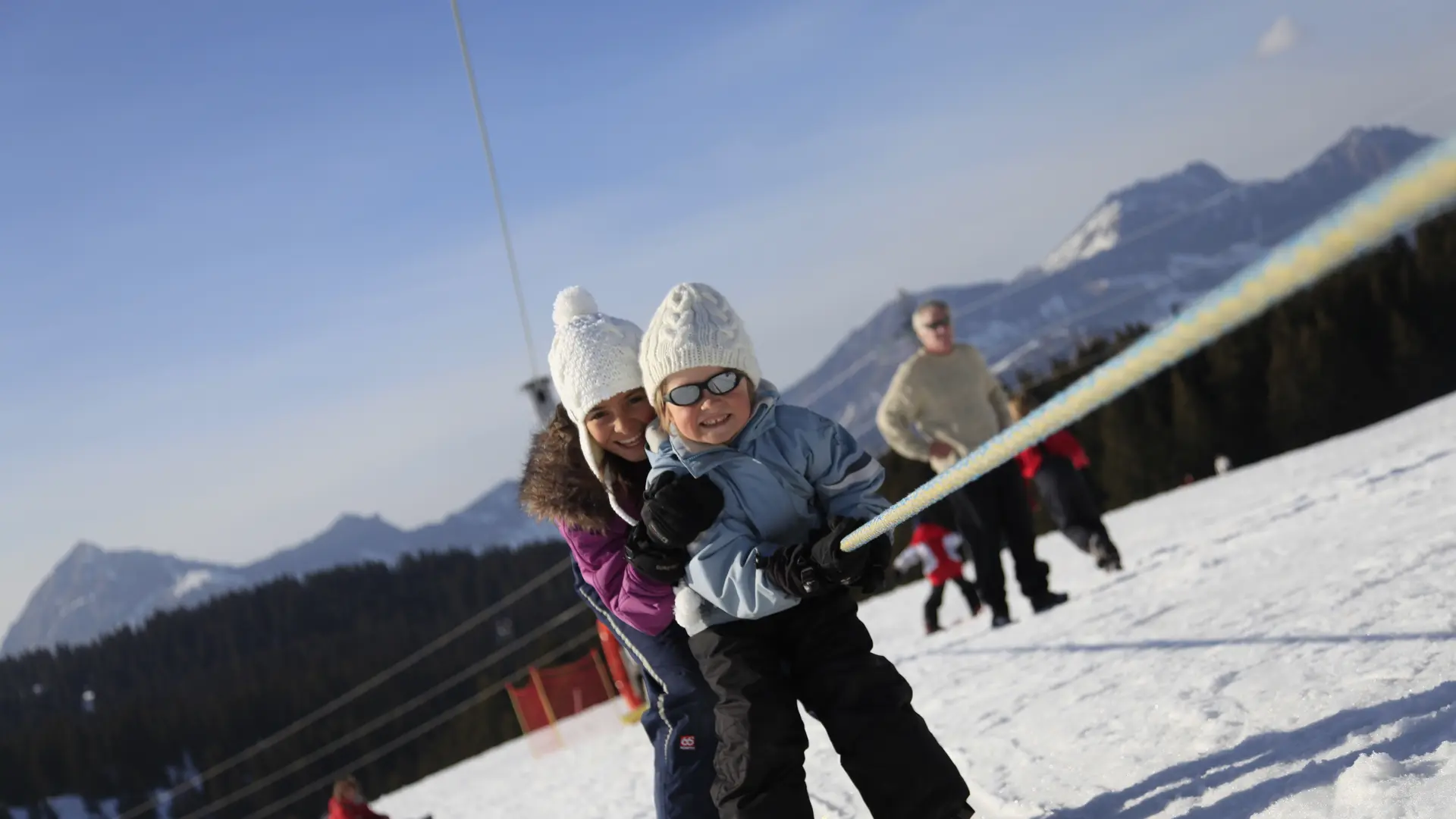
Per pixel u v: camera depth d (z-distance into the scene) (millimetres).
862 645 2525
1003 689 4465
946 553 8883
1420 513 5023
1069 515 7488
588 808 5812
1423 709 2311
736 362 2484
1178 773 2508
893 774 2420
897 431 7016
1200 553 6629
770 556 2424
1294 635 3344
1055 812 2568
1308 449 18594
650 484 2525
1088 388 948
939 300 6938
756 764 2447
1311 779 2148
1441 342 51906
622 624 2889
